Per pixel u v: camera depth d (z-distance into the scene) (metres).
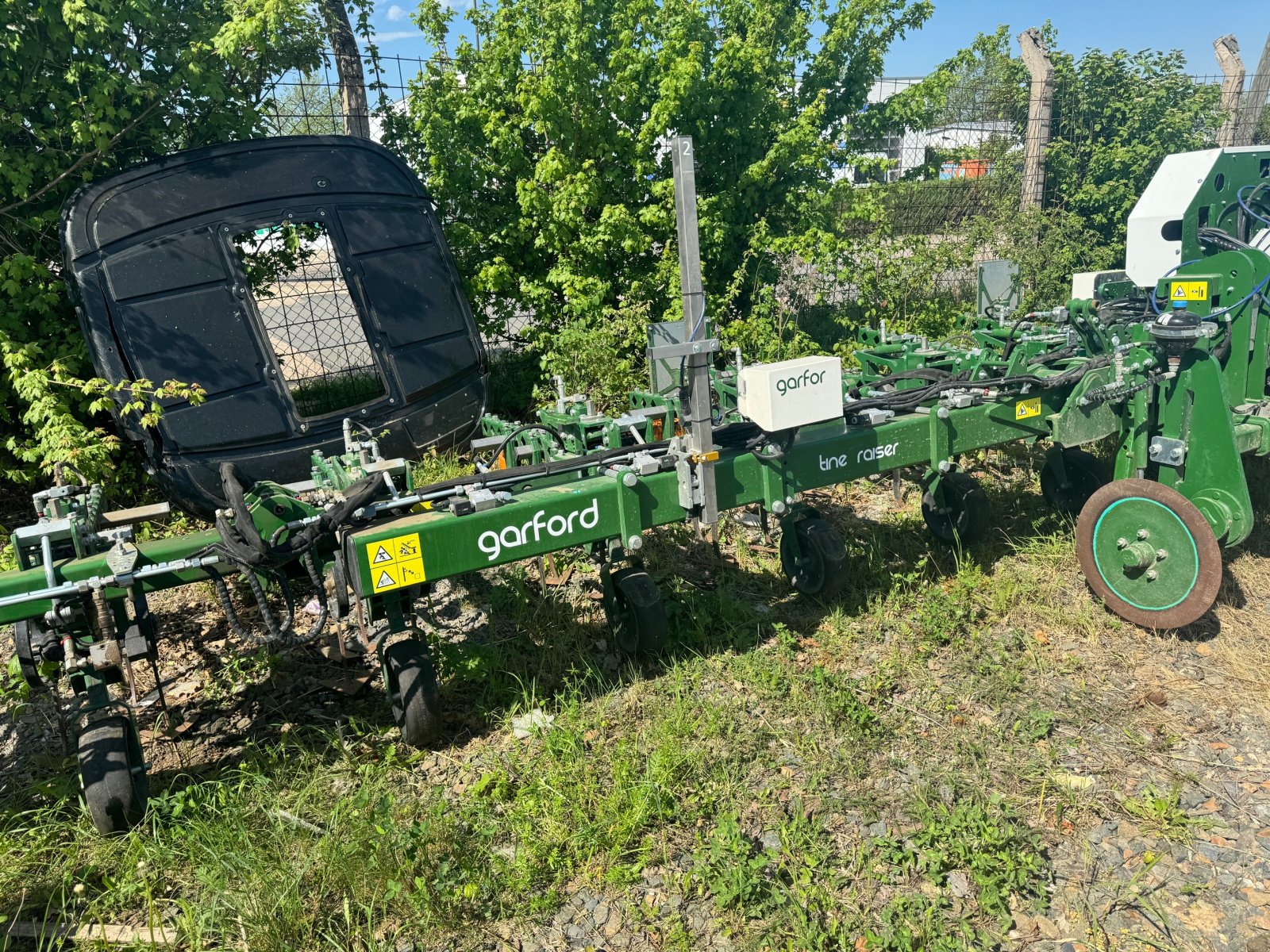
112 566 3.46
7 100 6.52
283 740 3.89
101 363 6.10
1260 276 4.84
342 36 8.27
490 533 3.84
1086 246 11.81
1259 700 4.04
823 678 4.12
